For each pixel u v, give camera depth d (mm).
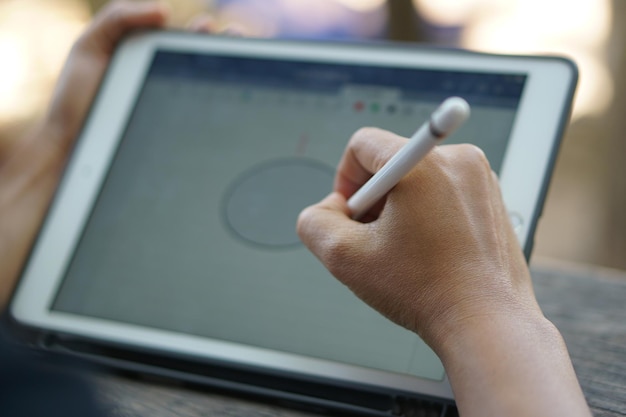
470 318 424
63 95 806
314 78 711
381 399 526
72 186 691
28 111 1696
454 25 1726
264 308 587
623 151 1672
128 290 625
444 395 503
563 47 1686
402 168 425
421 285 446
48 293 634
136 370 579
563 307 633
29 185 779
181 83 743
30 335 621
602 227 1625
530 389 385
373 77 691
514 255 474
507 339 407
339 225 488
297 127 693
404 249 452
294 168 671
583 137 1716
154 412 538
